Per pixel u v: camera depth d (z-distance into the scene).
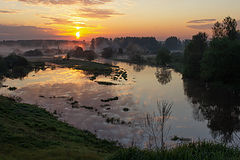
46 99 45.84
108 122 31.56
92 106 40.72
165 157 9.73
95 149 20.28
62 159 14.40
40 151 15.91
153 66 133.38
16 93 51.22
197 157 9.59
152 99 46.62
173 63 140.00
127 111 37.34
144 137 25.75
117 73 94.38
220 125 30.69
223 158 9.52
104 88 59.28
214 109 38.62
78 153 16.44
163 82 70.50
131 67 126.25
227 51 56.34
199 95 50.06
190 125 30.44
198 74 73.56
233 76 58.03
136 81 72.69
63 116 34.31
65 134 24.30
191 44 84.19
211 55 59.31
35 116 30.56
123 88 59.66
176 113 36.22
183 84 66.12
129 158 10.28
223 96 48.38
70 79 75.50
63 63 143.50
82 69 108.62
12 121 24.56
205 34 83.81
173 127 29.39
